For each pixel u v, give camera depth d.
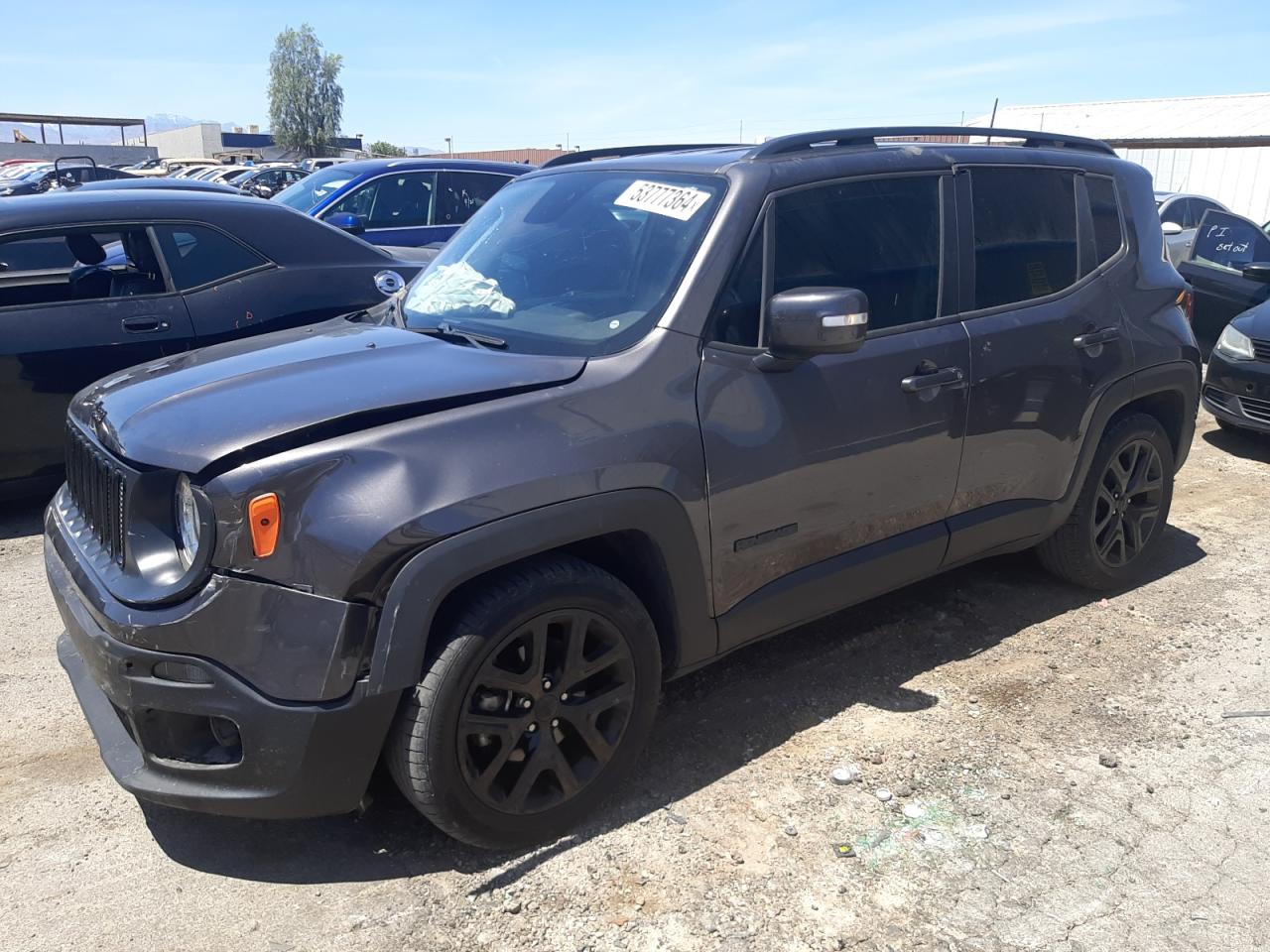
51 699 3.52
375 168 9.70
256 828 2.81
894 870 2.64
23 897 2.54
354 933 2.42
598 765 2.75
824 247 3.20
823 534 3.20
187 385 2.79
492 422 2.53
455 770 2.47
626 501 2.65
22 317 5.07
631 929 2.43
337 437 2.41
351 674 2.32
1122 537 4.35
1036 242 3.84
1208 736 3.30
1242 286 8.38
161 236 5.48
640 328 2.88
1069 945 2.40
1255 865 2.68
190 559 2.41
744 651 3.87
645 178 3.37
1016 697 3.53
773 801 2.93
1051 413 3.80
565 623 2.62
